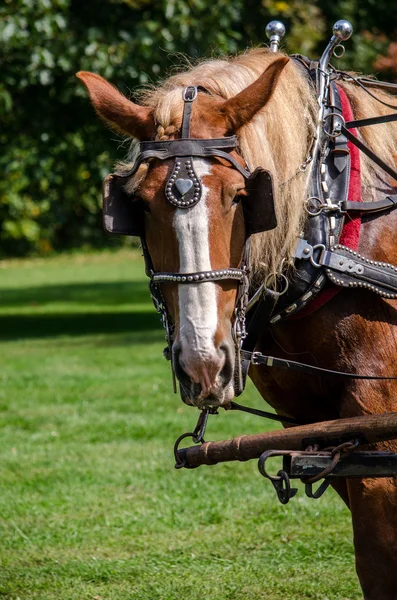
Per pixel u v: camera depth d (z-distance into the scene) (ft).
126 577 21.15
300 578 20.79
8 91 57.52
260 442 13.96
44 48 54.29
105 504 26.35
